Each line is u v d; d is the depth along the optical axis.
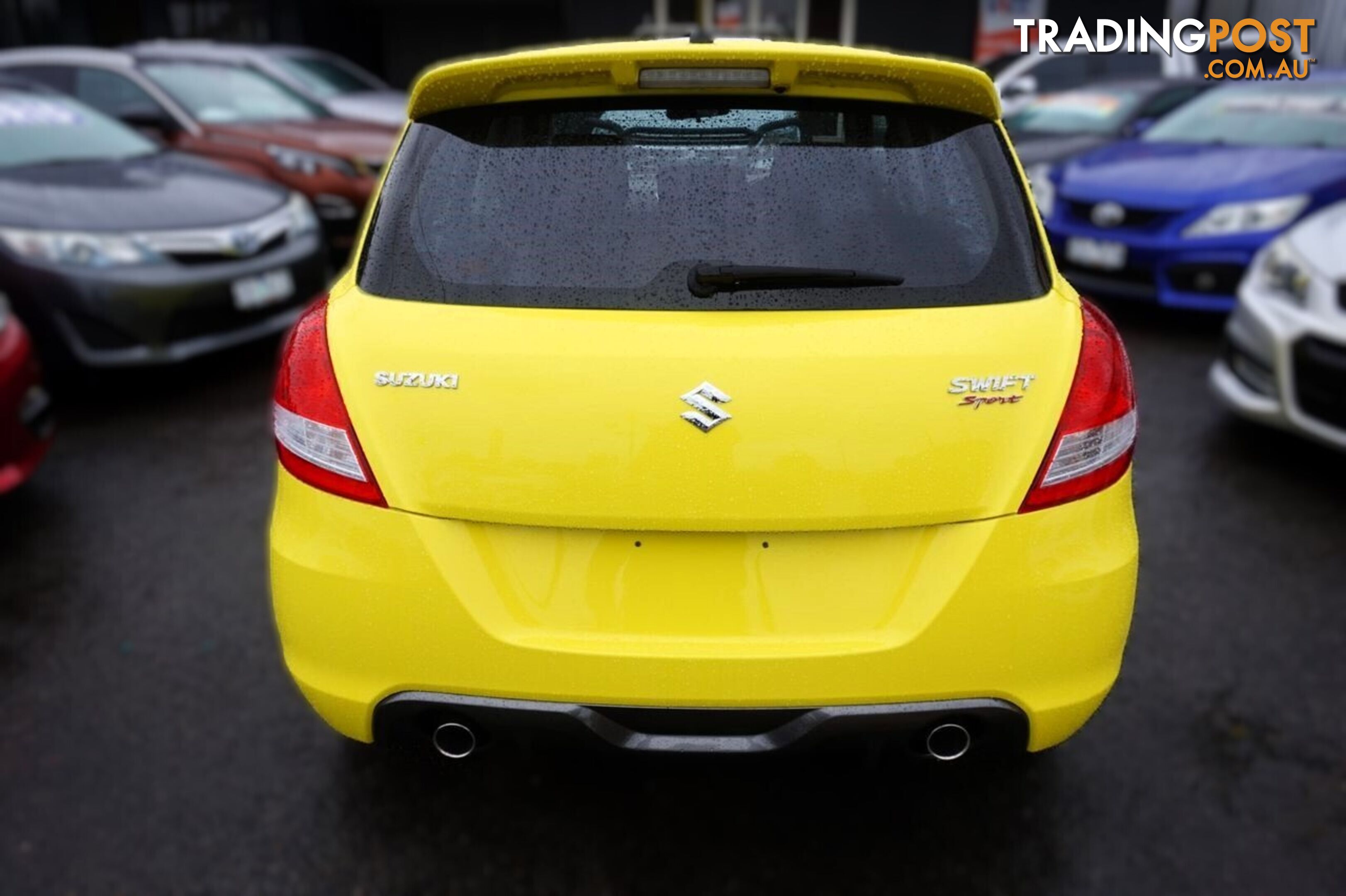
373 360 1.77
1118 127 8.34
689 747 1.79
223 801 2.28
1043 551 1.74
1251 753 2.41
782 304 1.76
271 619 3.01
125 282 4.50
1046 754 2.41
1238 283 5.59
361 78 10.38
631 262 1.81
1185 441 4.36
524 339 1.73
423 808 2.26
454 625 1.74
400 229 1.91
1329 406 3.66
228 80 8.08
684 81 1.88
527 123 1.94
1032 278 1.86
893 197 1.87
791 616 1.74
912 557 1.73
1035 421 1.73
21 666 2.76
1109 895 2.03
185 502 3.81
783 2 14.33
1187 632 2.91
